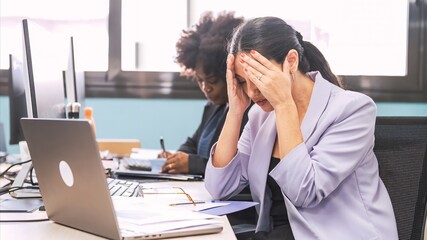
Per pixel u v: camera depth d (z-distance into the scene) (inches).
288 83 53.2
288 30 55.8
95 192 39.3
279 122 52.9
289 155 51.7
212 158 63.1
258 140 61.4
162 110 137.1
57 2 132.3
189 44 90.6
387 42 136.7
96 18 135.0
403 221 56.9
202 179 75.2
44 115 59.9
